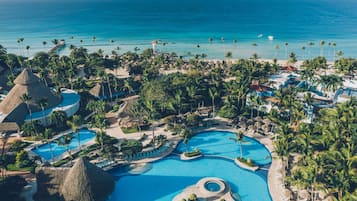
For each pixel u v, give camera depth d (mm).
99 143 97688
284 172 80438
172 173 88625
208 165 91938
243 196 78438
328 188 65875
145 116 112625
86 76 163500
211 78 140750
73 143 105375
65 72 150375
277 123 104625
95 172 76500
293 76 151000
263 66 154625
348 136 81875
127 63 192125
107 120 121000
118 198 79250
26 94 115562
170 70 184750
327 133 82812
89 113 127250
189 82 128250
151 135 108438
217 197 76312
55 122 112188
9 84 145875
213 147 100812
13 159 93875
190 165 92000
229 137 106375
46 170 77188
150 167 91250
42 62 175125
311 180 65812
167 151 98750
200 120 113875
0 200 74000
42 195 75375
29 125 107250
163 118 118438
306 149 78188
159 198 78875
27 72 123312
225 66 172250
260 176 85812
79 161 75188
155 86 125312
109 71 185500
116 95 142875
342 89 134125
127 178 86875
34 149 102188
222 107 119438
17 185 79562
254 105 115250
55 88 142750
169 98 121750
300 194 76062
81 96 137625
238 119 114688
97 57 177750
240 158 92062
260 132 106688
